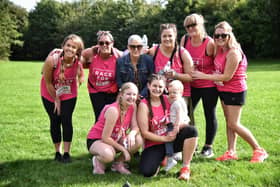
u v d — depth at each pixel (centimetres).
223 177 445
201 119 825
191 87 543
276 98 1101
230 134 525
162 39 484
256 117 816
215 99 534
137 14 5488
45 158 539
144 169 449
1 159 532
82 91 1387
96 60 531
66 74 500
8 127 744
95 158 469
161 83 454
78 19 6031
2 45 4706
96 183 431
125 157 443
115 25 5619
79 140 639
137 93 452
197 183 428
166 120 462
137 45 482
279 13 4253
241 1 4538
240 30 4425
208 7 4650
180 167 487
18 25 5941
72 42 479
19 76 2064
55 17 6138
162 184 424
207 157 534
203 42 522
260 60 4156
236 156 523
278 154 537
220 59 503
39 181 441
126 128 473
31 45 6031
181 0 4816
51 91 502
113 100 546
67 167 494
